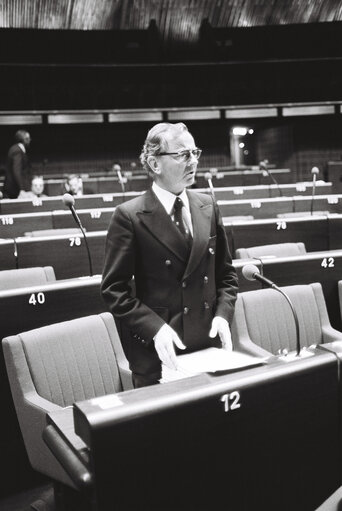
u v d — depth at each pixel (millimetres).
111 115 12406
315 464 1553
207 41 12812
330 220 4785
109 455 1274
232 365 1518
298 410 1508
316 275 3439
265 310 3068
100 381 2445
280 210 6602
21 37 12594
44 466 2178
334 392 1562
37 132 13625
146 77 12562
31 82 12102
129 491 1303
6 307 2602
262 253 4020
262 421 1455
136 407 1304
